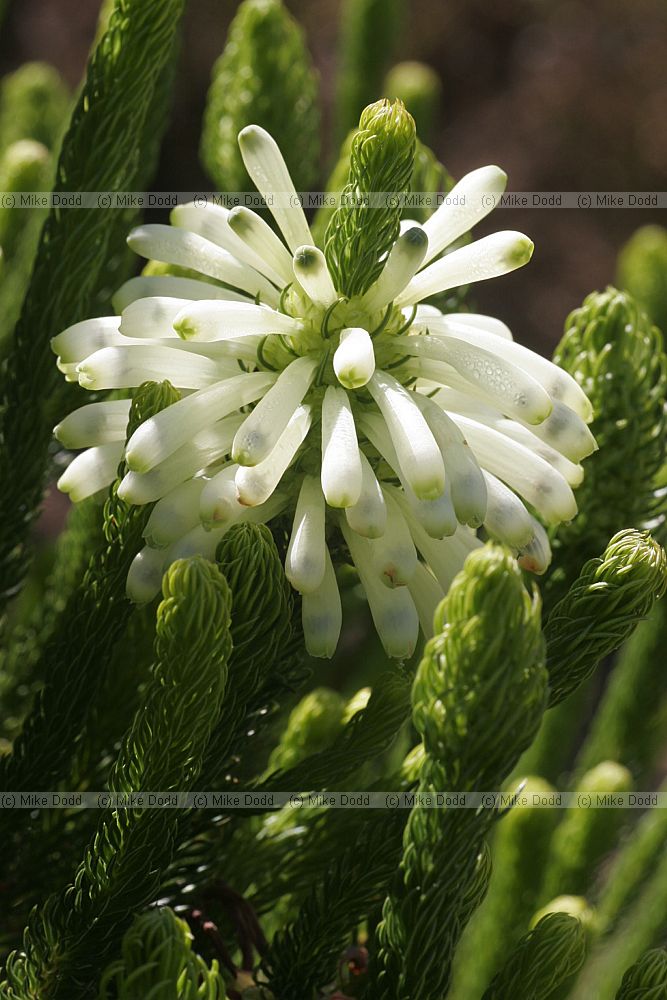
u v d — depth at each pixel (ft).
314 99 2.41
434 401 1.93
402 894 1.87
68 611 2.04
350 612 2.61
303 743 2.24
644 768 2.66
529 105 10.30
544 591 2.11
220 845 2.05
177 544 1.90
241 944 2.00
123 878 1.90
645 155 10.18
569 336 2.12
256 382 1.90
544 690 1.82
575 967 1.96
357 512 1.86
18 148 2.60
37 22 9.16
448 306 2.18
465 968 2.44
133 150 2.10
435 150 10.19
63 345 1.92
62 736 2.04
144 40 2.06
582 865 2.43
